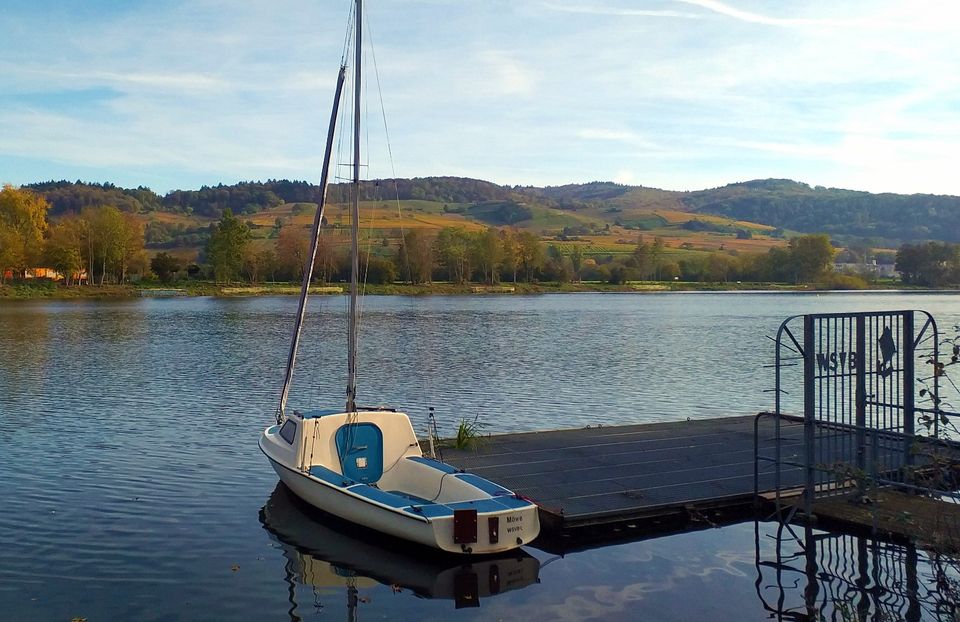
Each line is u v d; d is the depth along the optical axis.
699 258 184.25
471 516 12.09
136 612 10.78
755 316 80.88
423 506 12.55
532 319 75.56
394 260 143.62
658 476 16.02
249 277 135.75
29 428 23.14
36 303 96.31
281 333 57.72
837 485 14.05
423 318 76.31
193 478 17.66
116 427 23.39
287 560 12.77
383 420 15.38
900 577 11.78
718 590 11.52
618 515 13.72
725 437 19.89
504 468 16.67
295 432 15.26
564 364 40.03
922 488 11.15
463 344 50.44
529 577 12.10
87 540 13.62
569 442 19.41
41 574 12.08
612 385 33.00
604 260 188.62
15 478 17.52
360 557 12.91
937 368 10.55
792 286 159.12
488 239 149.62
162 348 46.47
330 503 14.02
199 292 118.31
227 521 14.67
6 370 36.38
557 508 13.82
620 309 94.62
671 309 94.75
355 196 15.90
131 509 15.38
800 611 10.79
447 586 11.78
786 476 15.84
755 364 40.31
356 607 11.07
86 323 65.56
